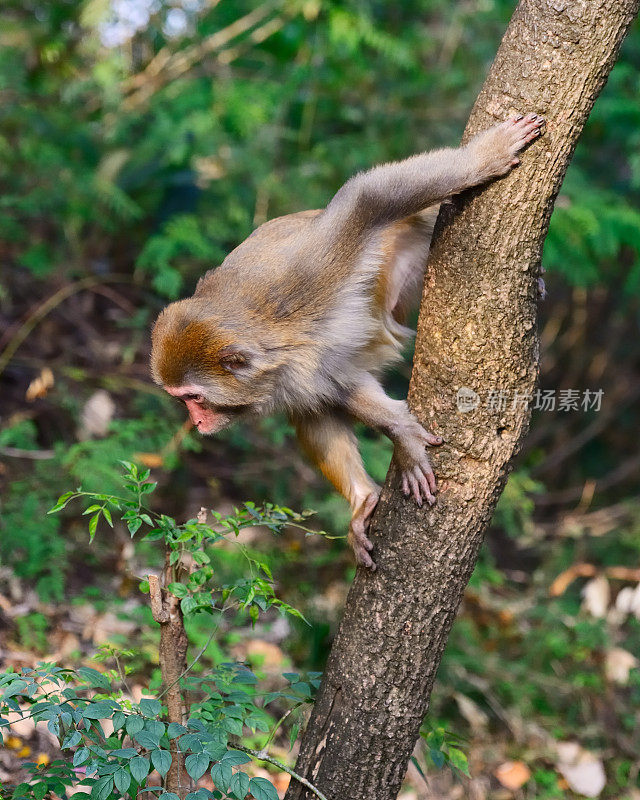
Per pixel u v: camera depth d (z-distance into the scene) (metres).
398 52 10.41
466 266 4.50
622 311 12.71
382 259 5.48
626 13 4.25
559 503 12.56
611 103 10.61
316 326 5.41
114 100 10.45
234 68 11.40
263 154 10.67
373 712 4.71
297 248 5.43
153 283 9.34
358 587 4.86
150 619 7.17
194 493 9.34
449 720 7.66
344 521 8.57
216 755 3.88
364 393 5.57
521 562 10.88
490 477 4.62
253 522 4.63
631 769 7.63
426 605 4.68
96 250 10.82
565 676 8.47
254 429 9.87
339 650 4.86
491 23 11.98
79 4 11.04
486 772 7.21
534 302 4.55
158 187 10.83
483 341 4.50
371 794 4.75
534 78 4.34
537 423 12.97
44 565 7.41
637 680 8.25
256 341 5.36
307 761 4.83
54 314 10.11
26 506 7.67
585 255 9.84
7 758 5.64
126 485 4.44
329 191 10.73
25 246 10.51
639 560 10.27
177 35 11.23
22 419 8.90
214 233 9.98
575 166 11.04
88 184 9.95
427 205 4.86
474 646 8.48
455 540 4.65
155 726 3.86
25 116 10.52
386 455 8.63
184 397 5.55
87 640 7.08
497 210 4.43
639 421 13.53
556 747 7.57
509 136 4.37
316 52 11.02
